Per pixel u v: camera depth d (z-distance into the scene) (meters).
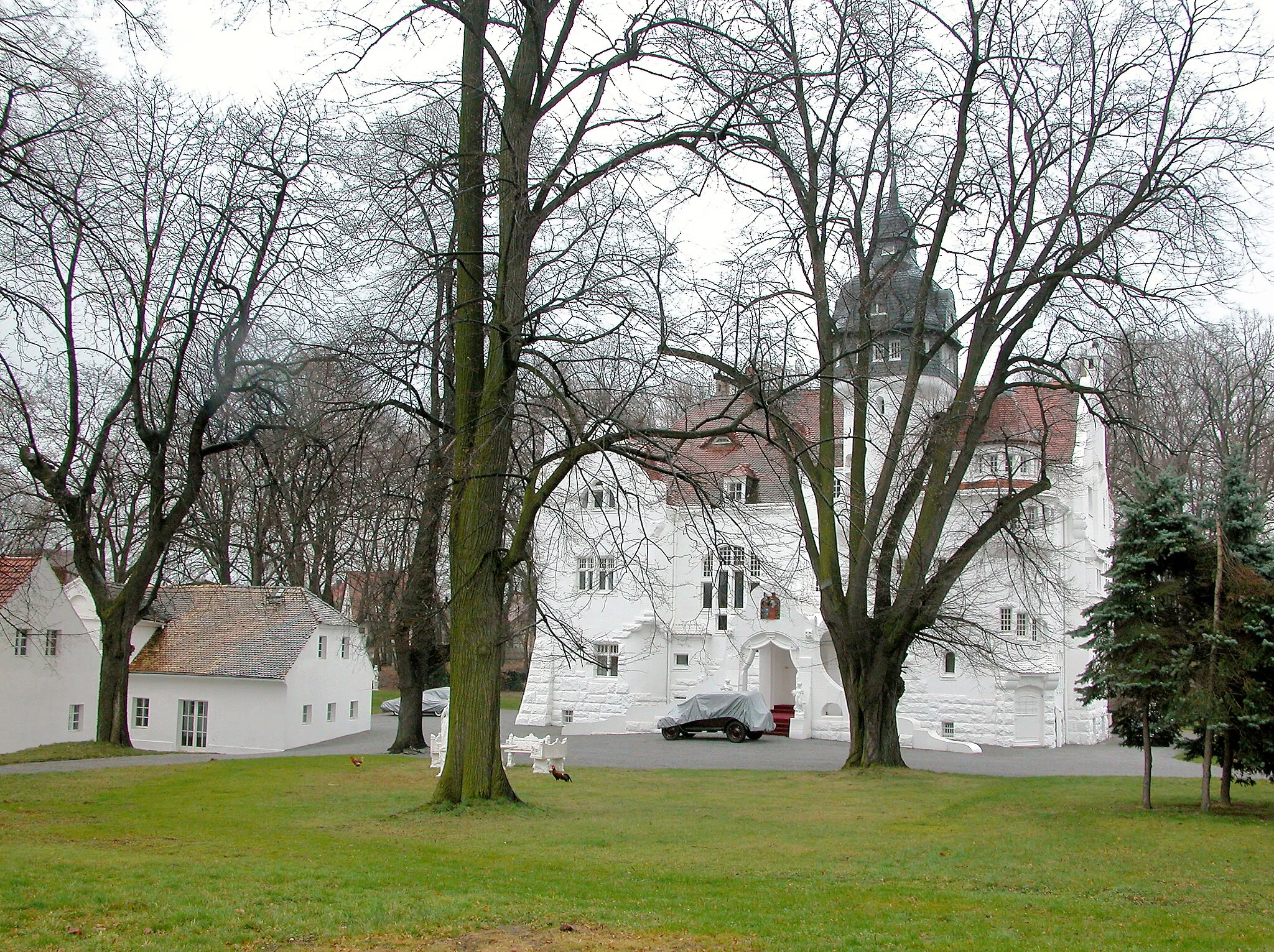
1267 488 48.88
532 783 25.42
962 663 43.22
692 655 48.72
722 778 26.83
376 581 36.03
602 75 19.19
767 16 21.75
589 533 48.56
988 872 14.05
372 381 20.02
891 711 28.50
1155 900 12.45
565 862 14.02
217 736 47.09
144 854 13.62
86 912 10.05
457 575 19.59
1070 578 43.50
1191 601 19.42
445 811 18.86
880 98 26.67
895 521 27.81
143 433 33.75
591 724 47.22
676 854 15.12
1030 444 38.09
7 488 42.28
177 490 37.53
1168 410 42.75
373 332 19.81
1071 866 14.55
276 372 28.78
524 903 11.12
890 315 32.53
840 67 25.47
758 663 49.78
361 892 11.34
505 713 59.31
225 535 49.12
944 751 40.34
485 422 19.31
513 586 27.30
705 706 43.50
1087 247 24.52
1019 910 11.72
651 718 47.91
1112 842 16.58
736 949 9.58
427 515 25.09
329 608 51.12
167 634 50.28
